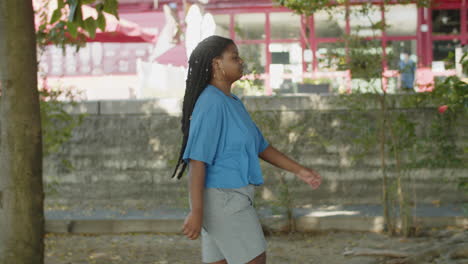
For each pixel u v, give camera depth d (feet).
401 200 21.95
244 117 8.78
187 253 20.54
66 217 24.89
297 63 46.68
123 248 21.42
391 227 22.22
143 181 27.86
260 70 24.71
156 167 27.78
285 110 26.27
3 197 13.46
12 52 13.38
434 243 19.44
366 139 23.26
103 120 28.07
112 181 28.02
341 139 26.48
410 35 46.11
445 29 46.14
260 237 8.66
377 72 21.99
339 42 22.33
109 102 27.86
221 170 8.50
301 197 26.68
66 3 15.20
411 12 45.88
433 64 46.03
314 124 26.43
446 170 25.88
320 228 23.48
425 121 25.22
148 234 24.02
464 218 22.89
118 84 48.32
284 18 46.75
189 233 8.21
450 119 24.62
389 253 18.69
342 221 23.40
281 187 23.54
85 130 28.17
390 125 22.25
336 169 26.63
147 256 20.08
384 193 22.35
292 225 23.35
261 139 9.49
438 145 24.41
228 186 8.50
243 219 8.53
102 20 15.53
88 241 22.75
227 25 47.42
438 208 24.80
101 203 27.96
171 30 33.76
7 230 13.43
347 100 23.34
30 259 13.57
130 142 27.94
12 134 13.43
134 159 27.91
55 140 25.53
